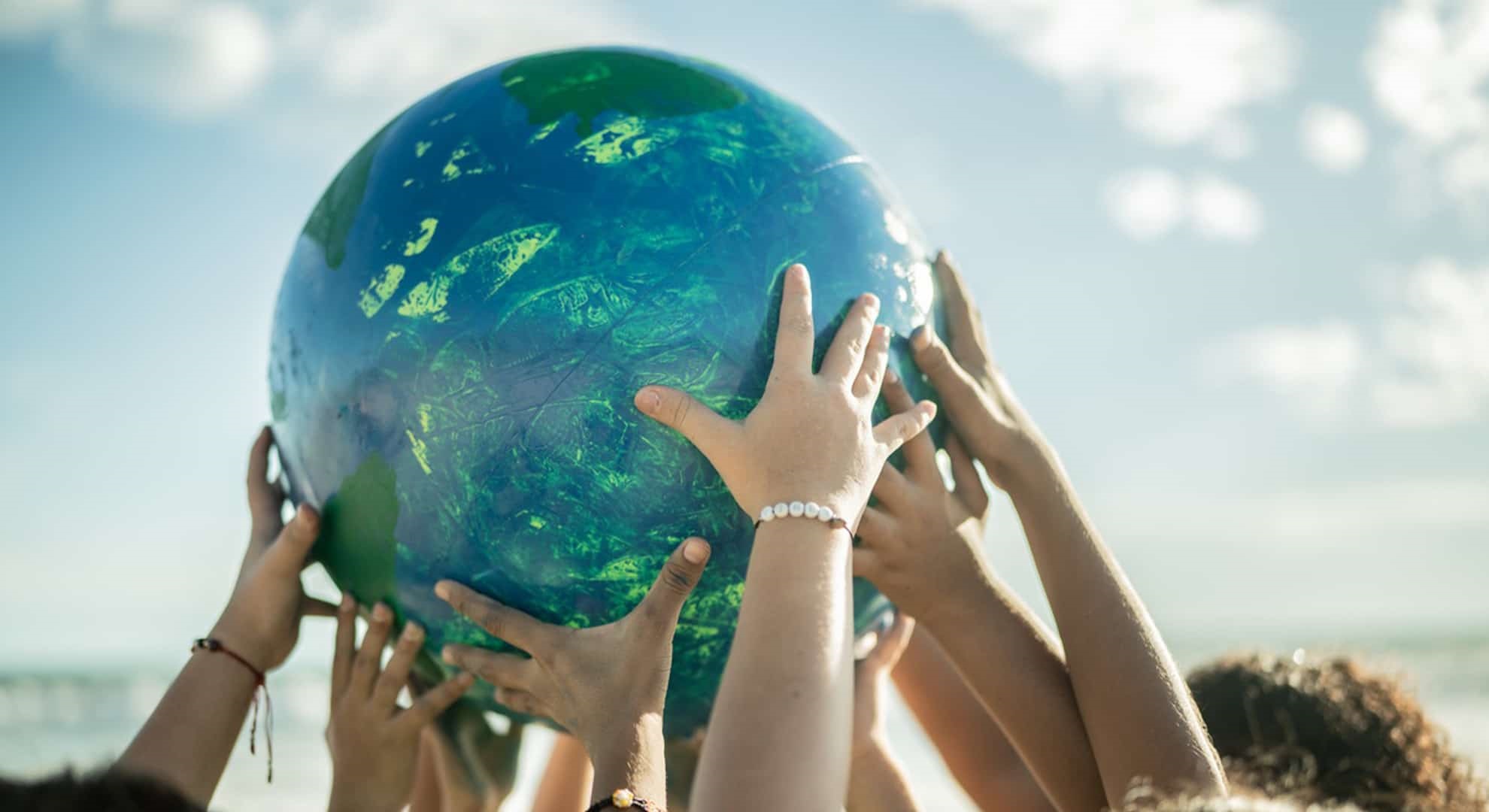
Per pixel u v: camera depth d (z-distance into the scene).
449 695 1.83
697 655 1.73
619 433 1.60
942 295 1.96
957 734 2.36
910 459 1.79
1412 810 1.84
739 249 1.64
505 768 2.21
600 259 1.60
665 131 1.70
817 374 1.60
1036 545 1.85
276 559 1.80
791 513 1.45
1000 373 2.00
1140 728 1.64
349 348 1.69
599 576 1.65
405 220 1.68
